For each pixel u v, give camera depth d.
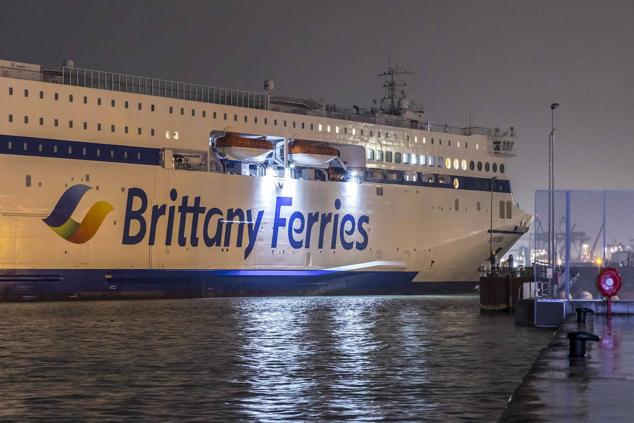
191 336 44.75
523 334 45.81
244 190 79.88
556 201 38.97
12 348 38.88
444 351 38.59
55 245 70.25
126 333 45.97
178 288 77.00
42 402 25.42
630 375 18.02
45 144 69.62
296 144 83.06
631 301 37.31
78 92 71.19
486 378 30.28
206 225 77.75
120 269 73.31
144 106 74.50
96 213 71.88
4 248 68.25
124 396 26.42
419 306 71.44
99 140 72.19
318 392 27.22
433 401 25.61
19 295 69.31
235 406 24.80
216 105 78.38
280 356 36.50
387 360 35.28
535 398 15.32
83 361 34.50
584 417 13.59
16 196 68.50
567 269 38.91
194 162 77.31
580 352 20.78
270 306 68.75
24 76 70.06
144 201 74.31
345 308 67.81
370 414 23.61
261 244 81.06
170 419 23.00
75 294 71.69
